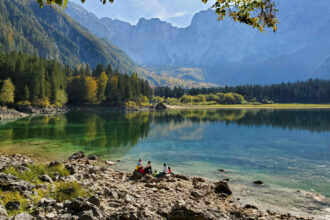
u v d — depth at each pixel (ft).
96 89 457.27
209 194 50.67
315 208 45.29
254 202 47.85
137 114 339.57
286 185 59.41
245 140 129.80
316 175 68.49
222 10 24.25
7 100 275.80
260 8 23.12
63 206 30.42
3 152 88.69
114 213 29.81
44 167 53.67
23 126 168.66
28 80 314.96
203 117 289.74
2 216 24.58
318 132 158.61
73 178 48.47
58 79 397.60
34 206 29.89
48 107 341.41
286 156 93.20
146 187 52.21
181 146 112.78
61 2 14.58
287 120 243.60
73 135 136.15
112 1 16.69
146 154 96.07
